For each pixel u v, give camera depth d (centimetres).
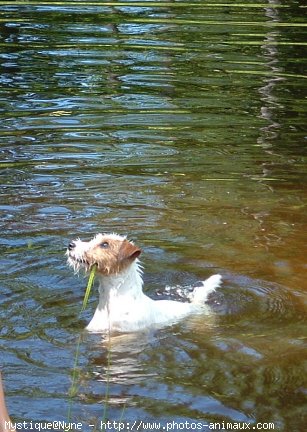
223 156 1114
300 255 838
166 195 981
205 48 1634
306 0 2130
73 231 862
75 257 691
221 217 926
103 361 621
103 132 1184
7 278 753
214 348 647
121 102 1321
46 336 658
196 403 564
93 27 1802
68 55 1572
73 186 992
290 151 1134
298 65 1531
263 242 867
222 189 1006
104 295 697
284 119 1261
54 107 1285
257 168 1077
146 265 801
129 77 1448
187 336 668
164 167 1069
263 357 633
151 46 1644
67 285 751
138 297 697
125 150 1120
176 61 1548
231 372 609
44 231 859
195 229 891
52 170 1041
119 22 1853
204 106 1308
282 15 1947
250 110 1295
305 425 539
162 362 623
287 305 730
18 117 1234
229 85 1414
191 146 1142
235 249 848
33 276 761
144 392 577
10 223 877
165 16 1923
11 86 1381
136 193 981
